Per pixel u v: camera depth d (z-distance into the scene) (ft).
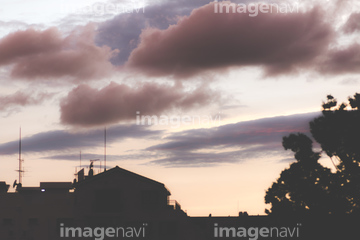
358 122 120.88
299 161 135.95
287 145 137.59
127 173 177.06
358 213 127.24
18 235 177.37
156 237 172.65
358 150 121.70
